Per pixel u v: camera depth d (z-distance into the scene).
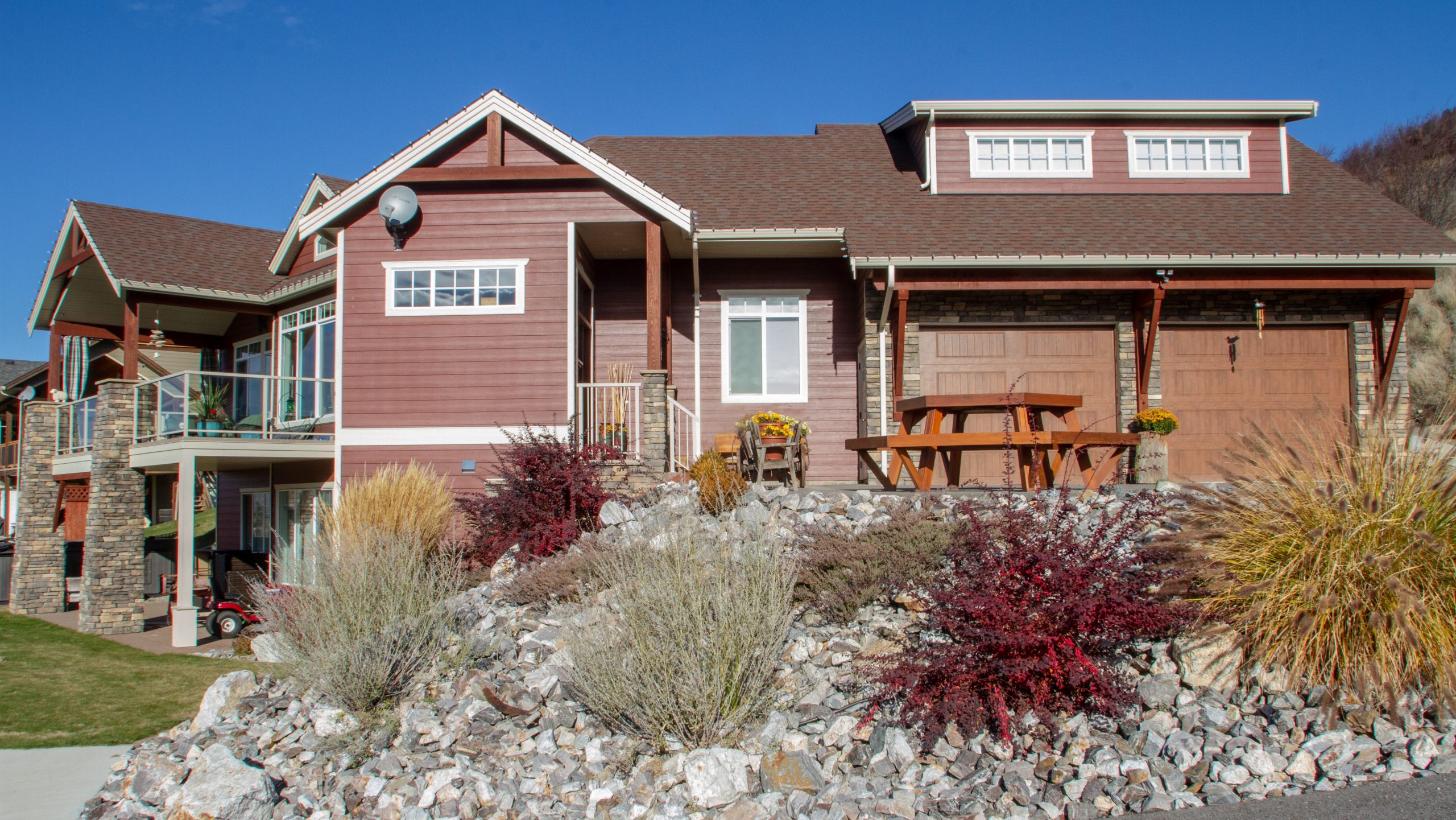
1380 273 13.47
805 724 6.11
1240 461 6.89
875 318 13.68
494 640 7.86
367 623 7.52
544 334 13.03
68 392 22.45
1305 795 5.05
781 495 9.63
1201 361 14.09
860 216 14.67
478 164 13.30
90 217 17.11
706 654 6.27
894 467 10.51
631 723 6.37
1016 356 14.01
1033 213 14.84
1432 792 4.93
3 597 20.00
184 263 17.17
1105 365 14.05
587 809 5.56
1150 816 4.96
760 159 17.17
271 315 18.06
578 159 12.96
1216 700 5.84
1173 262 12.98
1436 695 5.63
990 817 5.12
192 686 10.34
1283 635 5.98
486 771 6.06
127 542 14.95
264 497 17.52
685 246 14.17
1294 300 14.13
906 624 7.02
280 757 6.57
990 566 6.07
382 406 13.05
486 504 10.70
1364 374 14.05
